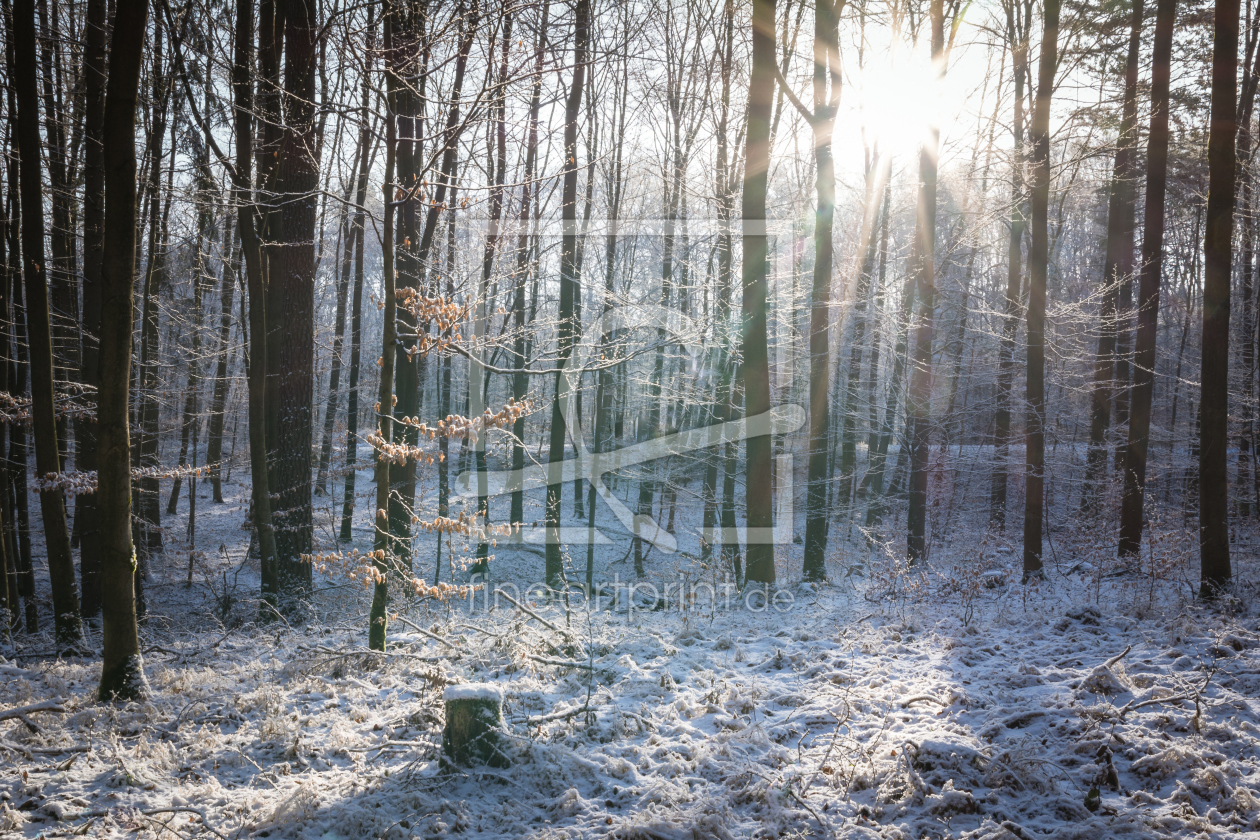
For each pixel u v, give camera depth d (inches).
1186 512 714.2
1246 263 661.9
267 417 575.5
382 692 258.7
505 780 185.0
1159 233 458.3
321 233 788.6
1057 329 665.0
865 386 749.3
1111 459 749.9
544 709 231.3
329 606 475.8
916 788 169.5
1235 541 579.5
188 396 842.8
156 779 188.2
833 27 532.4
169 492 1002.7
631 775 188.4
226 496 1070.4
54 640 397.4
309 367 511.2
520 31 386.3
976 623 330.6
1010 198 586.9
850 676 258.1
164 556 717.9
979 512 841.5
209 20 467.8
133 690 252.5
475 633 321.1
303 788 173.0
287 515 496.1
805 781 181.5
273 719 221.0
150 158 616.4
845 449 763.4
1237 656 248.2
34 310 371.9
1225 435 357.1
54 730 223.0
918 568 498.3
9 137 469.1
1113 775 170.7
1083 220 1003.3
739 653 299.0
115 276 247.4
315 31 464.4
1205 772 166.1
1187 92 674.8
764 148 483.2
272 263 538.6
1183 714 199.3
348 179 745.0
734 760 192.1
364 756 204.1
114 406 250.2
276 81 447.5
